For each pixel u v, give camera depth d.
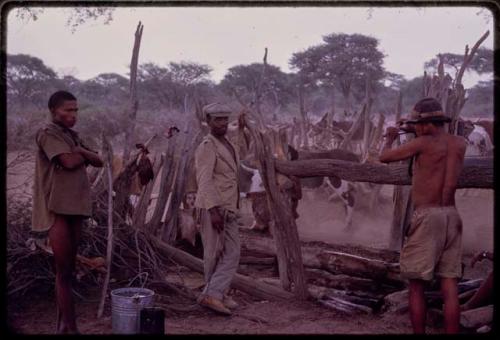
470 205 10.91
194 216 7.41
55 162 4.35
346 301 5.57
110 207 5.38
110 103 27.38
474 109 26.62
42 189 4.38
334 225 9.95
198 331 4.86
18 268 5.50
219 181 5.35
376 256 7.01
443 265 4.34
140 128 15.88
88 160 4.48
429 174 4.31
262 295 5.84
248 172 8.14
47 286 5.61
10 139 7.50
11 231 5.54
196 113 7.34
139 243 6.20
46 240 5.41
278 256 5.99
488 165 4.74
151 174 6.34
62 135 4.34
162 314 4.55
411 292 4.42
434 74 6.99
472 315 4.79
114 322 4.71
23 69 22.38
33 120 7.79
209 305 5.30
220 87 28.42
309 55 31.44
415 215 4.33
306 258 6.09
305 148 13.48
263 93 28.75
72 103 4.43
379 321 5.20
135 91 6.59
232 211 5.40
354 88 31.28
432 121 4.32
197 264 6.30
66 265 4.43
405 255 4.38
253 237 7.11
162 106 27.55
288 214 5.83
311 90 31.62
